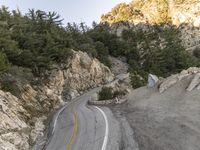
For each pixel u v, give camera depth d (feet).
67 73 177.68
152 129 49.85
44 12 203.00
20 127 72.28
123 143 48.24
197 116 47.11
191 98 60.03
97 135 58.80
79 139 59.57
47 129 83.46
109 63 297.94
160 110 61.05
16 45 137.49
